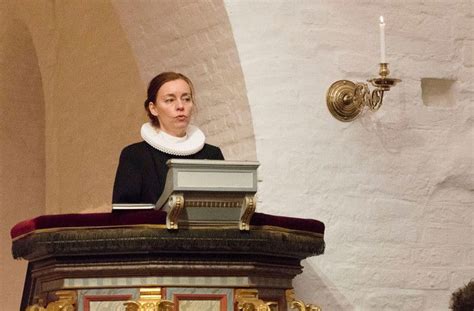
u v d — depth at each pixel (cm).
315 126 1392
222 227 1006
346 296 1394
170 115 1115
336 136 1405
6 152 2069
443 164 1465
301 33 1399
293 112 1382
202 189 981
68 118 1873
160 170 1100
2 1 1933
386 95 1447
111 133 1756
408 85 1459
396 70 1453
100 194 1788
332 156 1400
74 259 1028
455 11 1493
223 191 987
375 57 1436
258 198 1355
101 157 1786
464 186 1476
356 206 1409
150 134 1118
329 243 1391
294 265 1102
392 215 1430
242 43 1367
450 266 1456
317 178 1388
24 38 1978
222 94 1398
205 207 1000
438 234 1454
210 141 1425
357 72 1424
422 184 1451
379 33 1442
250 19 1374
